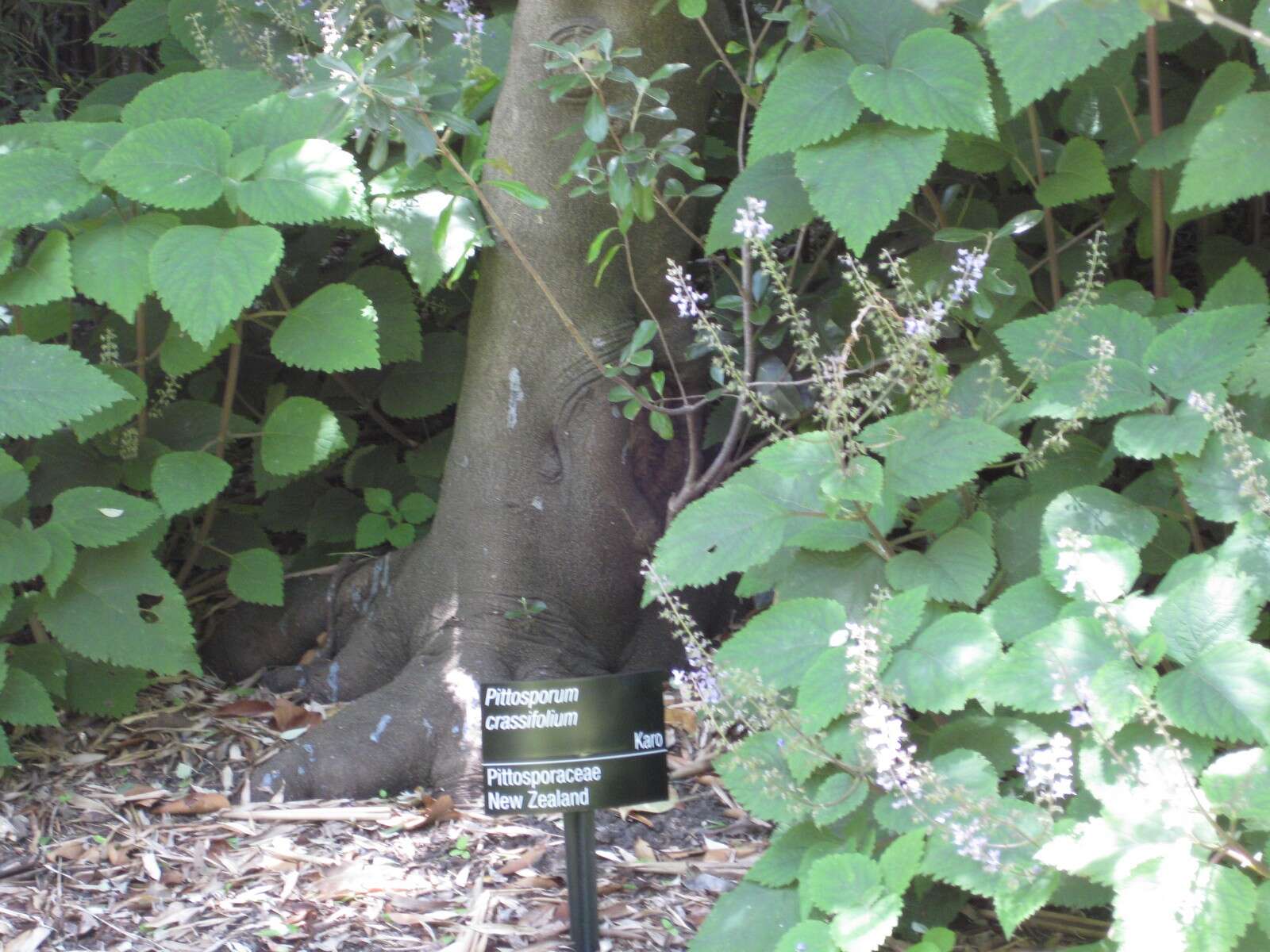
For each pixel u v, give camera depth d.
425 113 2.63
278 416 3.08
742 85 2.77
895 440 2.21
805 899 1.96
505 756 2.15
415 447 3.71
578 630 3.02
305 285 3.48
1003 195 3.04
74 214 3.01
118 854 2.47
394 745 2.83
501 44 3.28
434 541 3.10
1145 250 2.80
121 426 3.11
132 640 2.80
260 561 3.19
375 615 3.20
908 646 2.12
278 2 3.41
